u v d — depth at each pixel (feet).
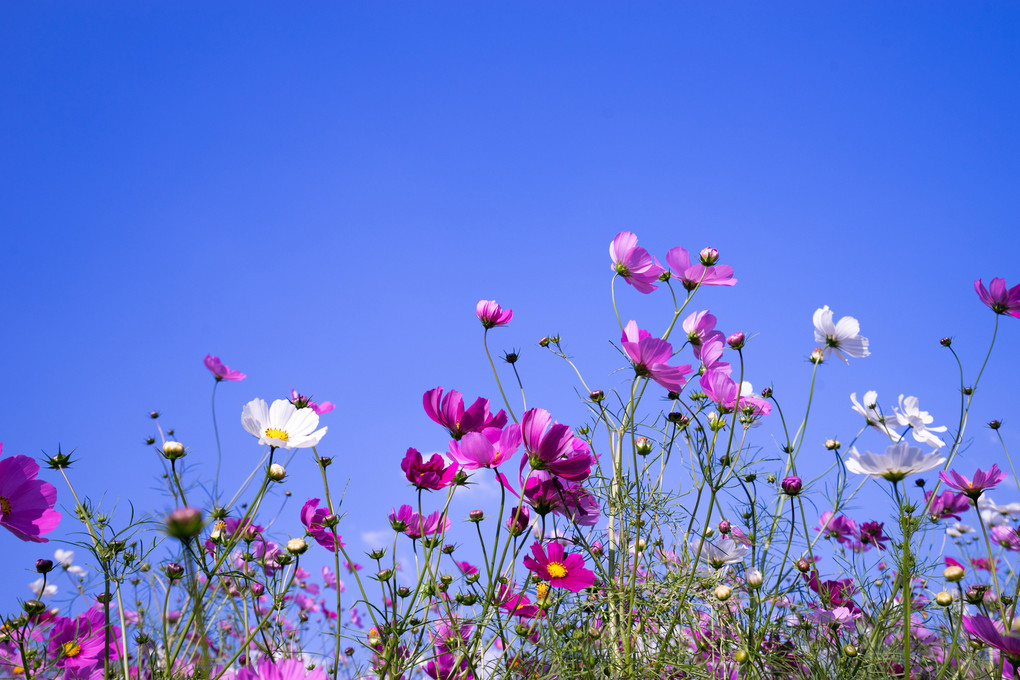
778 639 4.71
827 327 5.16
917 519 4.55
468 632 4.30
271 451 3.99
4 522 3.66
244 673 3.63
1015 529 5.25
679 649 4.48
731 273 4.73
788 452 4.87
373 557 4.32
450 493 4.17
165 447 3.99
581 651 4.34
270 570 4.36
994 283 5.04
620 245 4.74
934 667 4.59
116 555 4.09
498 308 4.74
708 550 4.58
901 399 5.25
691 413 4.58
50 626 4.34
